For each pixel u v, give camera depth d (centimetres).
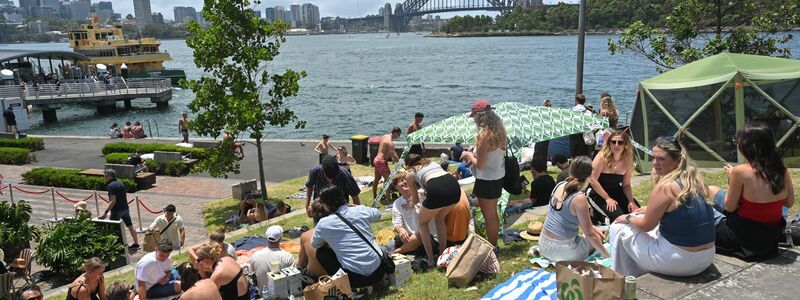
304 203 1611
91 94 5169
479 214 824
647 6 2597
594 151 1362
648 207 509
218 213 1592
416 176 725
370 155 2058
